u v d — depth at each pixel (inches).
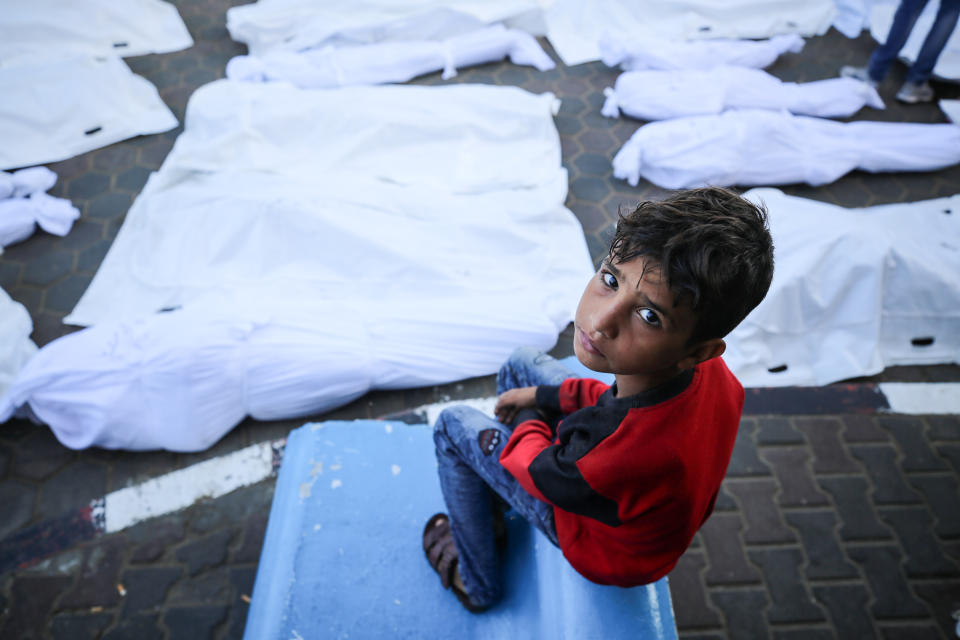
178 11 223.1
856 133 170.6
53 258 144.6
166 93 189.9
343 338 117.6
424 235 141.3
